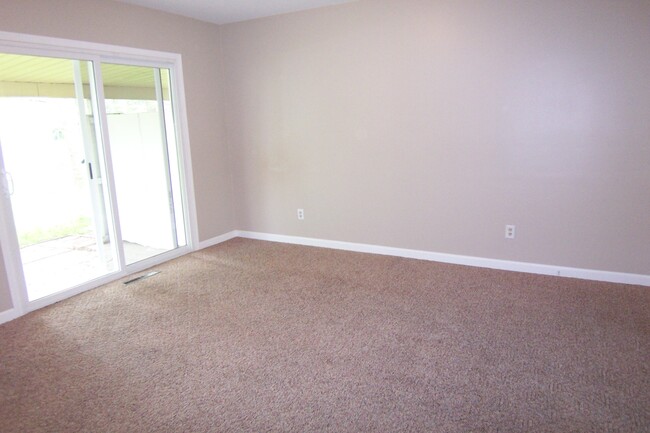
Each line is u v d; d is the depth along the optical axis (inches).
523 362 91.4
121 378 90.0
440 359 93.5
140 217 178.2
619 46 118.3
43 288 138.6
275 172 185.2
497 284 134.0
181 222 179.5
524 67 130.5
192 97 171.8
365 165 163.8
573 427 72.1
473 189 146.1
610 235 129.9
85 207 164.9
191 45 169.0
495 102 136.6
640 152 121.6
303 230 185.0
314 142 172.6
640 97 118.6
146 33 150.0
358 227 171.6
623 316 110.4
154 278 148.6
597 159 126.8
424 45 143.5
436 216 154.6
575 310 114.5
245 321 114.6
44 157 161.6
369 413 77.1
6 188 116.2
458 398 80.4
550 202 135.6
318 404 80.0
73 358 98.2
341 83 161.3
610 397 79.5
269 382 87.3
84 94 139.5
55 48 124.0
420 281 138.8
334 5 155.8
